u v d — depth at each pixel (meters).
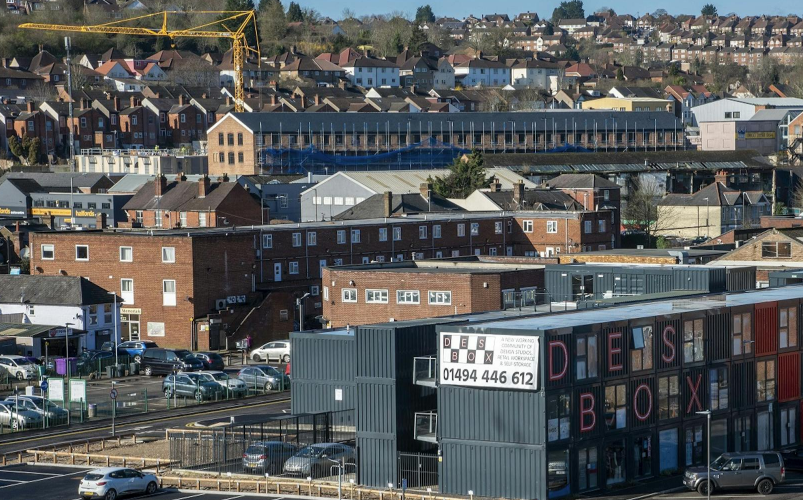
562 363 132.38
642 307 153.00
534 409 130.88
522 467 131.75
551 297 190.88
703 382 149.38
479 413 134.12
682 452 147.00
